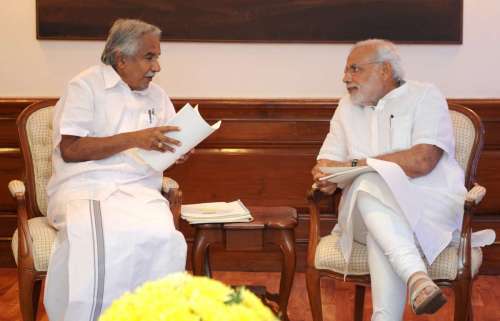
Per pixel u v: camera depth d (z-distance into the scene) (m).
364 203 3.14
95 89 3.41
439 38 4.53
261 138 4.62
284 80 4.63
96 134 3.41
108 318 1.34
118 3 4.55
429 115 3.34
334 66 4.60
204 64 4.62
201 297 1.32
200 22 4.55
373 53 3.39
